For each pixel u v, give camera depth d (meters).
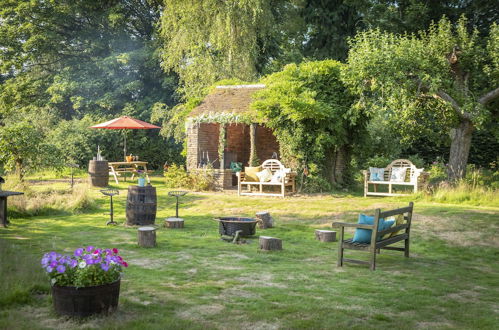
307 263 7.79
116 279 5.04
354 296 5.75
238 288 6.02
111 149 27.72
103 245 8.88
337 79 17.45
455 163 15.96
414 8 21.45
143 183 11.58
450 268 7.70
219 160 20.03
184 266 7.27
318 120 16.64
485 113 14.88
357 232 7.67
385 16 22.67
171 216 12.84
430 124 16.86
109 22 31.75
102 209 13.90
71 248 8.48
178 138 26.92
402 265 7.81
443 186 14.96
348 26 31.89
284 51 31.47
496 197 13.62
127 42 33.34
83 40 32.62
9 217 12.15
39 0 30.66
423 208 12.78
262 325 4.63
